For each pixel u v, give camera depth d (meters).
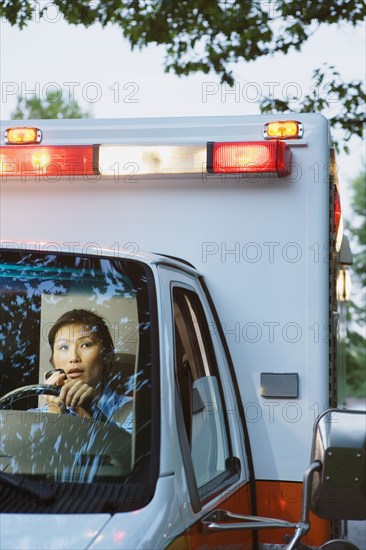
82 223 4.88
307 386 4.62
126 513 3.00
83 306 3.65
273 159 4.61
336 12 9.94
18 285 3.72
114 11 10.24
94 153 4.75
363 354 31.73
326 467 3.31
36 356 3.63
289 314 4.69
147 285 3.63
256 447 4.59
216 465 4.04
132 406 3.35
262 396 4.62
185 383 3.79
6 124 5.00
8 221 4.92
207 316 4.43
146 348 3.48
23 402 3.55
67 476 3.16
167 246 4.80
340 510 3.39
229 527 3.35
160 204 4.83
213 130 4.85
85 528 2.91
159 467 3.16
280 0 10.26
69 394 3.49
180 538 3.12
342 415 3.35
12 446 3.29
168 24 10.54
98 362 3.53
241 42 10.53
